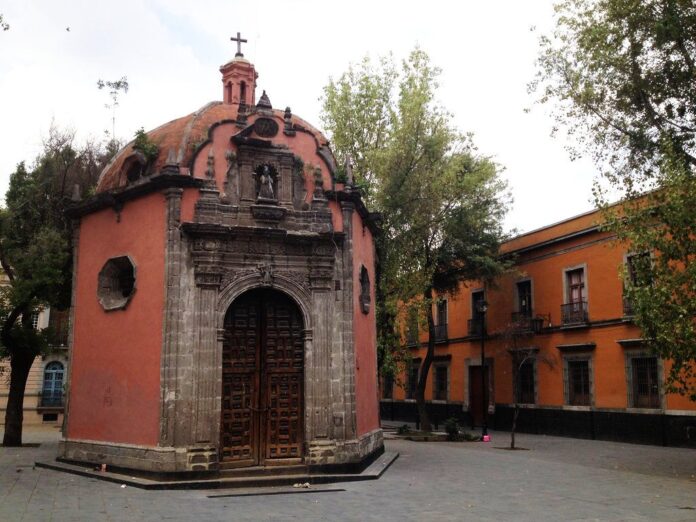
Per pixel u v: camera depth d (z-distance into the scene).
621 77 16.89
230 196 13.88
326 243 14.27
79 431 14.77
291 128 14.83
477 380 31.59
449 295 31.09
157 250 13.48
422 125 22.14
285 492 11.78
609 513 10.03
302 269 14.11
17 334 20.14
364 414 15.23
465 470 14.99
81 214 15.96
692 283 13.09
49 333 20.83
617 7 16.17
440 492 11.91
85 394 14.82
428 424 26.47
